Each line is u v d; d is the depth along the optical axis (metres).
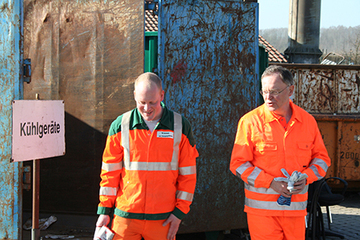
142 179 2.06
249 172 2.28
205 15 3.70
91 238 3.56
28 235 3.63
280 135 2.29
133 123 2.10
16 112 2.37
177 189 2.19
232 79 3.77
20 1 2.70
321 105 6.64
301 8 14.50
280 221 2.25
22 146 2.43
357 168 6.37
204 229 3.78
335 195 4.36
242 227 3.85
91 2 3.77
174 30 3.66
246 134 2.37
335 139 6.40
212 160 3.77
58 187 3.96
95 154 3.86
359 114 6.69
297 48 14.72
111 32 3.74
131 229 2.06
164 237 2.10
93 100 3.82
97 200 3.89
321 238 4.41
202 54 3.71
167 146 2.09
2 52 2.70
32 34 3.91
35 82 3.92
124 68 3.74
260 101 4.41
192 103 3.71
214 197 3.79
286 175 2.17
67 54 3.85
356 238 4.42
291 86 2.29
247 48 3.78
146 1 3.74
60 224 3.88
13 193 2.72
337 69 6.65
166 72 3.67
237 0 3.75
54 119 2.76
